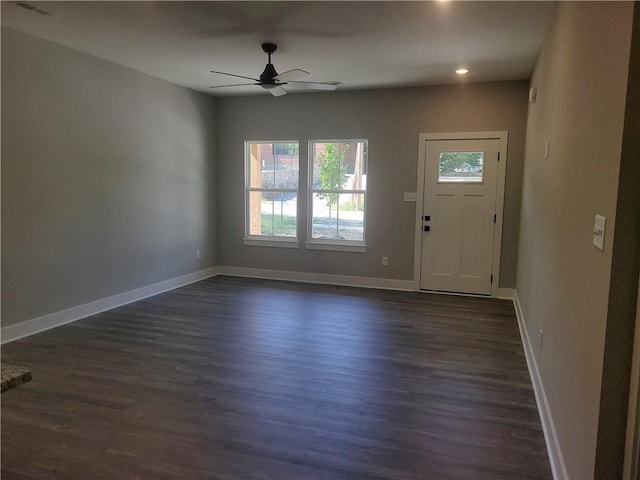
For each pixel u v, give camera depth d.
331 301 5.23
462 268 5.65
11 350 3.58
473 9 3.12
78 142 4.35
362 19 3.35
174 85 5.68
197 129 6.18
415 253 5.82
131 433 2.41
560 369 2.14
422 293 5.70
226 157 6.59
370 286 6.06
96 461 2.17
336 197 6.23
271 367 3.30
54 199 4.13
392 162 5.80
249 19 3.39
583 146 1.87
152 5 3.16
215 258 6.77
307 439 2.37
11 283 3.79
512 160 5.31
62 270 4.25
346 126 5.95
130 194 5.05
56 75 4.08
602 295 1.45
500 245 5.45
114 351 3.59
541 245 3.11
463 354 3.59
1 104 3.62
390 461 2.19
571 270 2.00
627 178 1.33
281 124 6.25
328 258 6.25
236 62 4.62
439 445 2.32
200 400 2.79
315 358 3.48
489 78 5.13
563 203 2.30
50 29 3.67
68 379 3.07
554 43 2.99
